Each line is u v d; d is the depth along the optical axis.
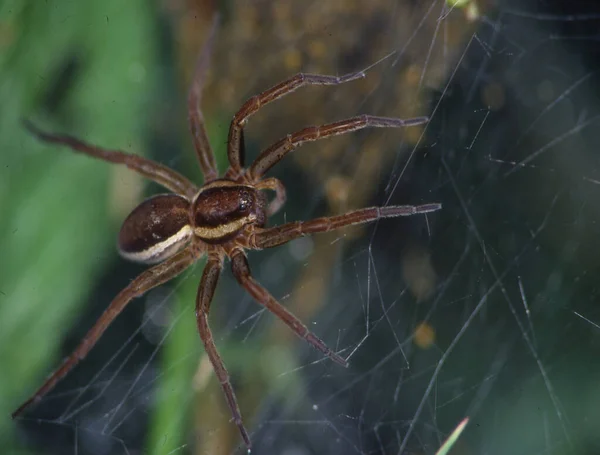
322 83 0.10
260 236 0.10
